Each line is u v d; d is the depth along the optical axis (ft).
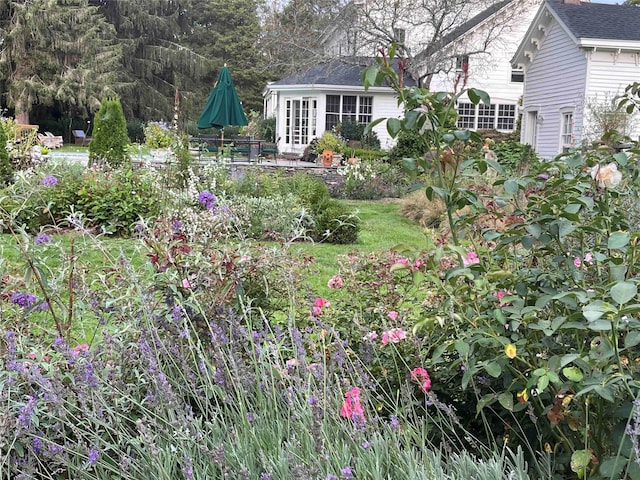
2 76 109.40
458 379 8.29
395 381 8.50
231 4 151.53
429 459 6.35
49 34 111.04
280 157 83.71
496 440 7.89
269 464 6.01
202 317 8.71
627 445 6.07
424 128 8.06
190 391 7.47
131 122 118.21
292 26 78.07
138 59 134.31
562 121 62.23
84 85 111.65
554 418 6.44
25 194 11.83
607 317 5.80
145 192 30.55
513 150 54.24
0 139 40.88
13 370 6.88
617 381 6.01
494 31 82.43
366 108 88.53
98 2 132.26
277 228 27.99
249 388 7.48
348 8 71.77
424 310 9.98
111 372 7.37
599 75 57.47
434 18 71.51
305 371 7.13
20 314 9.09
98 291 9.11
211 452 5.89
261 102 150.41
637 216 9.45
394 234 32.76
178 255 9.00
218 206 11.39
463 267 7.16
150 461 6.42
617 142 9.33
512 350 6.39
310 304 9.77
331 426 6.72
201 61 139.13
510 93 88.22
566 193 7.42
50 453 6.36
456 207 8.00
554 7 61.62
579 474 6.15
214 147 63.93
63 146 106.22
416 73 73.36
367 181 49.55
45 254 13.26
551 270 8.00
